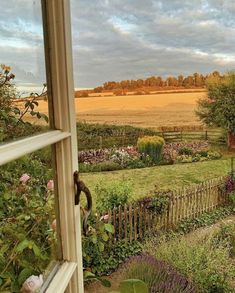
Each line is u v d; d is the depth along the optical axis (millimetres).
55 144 895
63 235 966
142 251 4340
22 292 755
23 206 814
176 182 8039
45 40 854
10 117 741
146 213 5133
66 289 974
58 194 925
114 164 8422
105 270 4164
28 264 807
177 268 3354
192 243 3855
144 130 9398
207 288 3236
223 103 9375
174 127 9555
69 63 915
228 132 9289
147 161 8891
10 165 713
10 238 775
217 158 9281
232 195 6750
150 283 3084
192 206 5988
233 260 3838
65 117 917
